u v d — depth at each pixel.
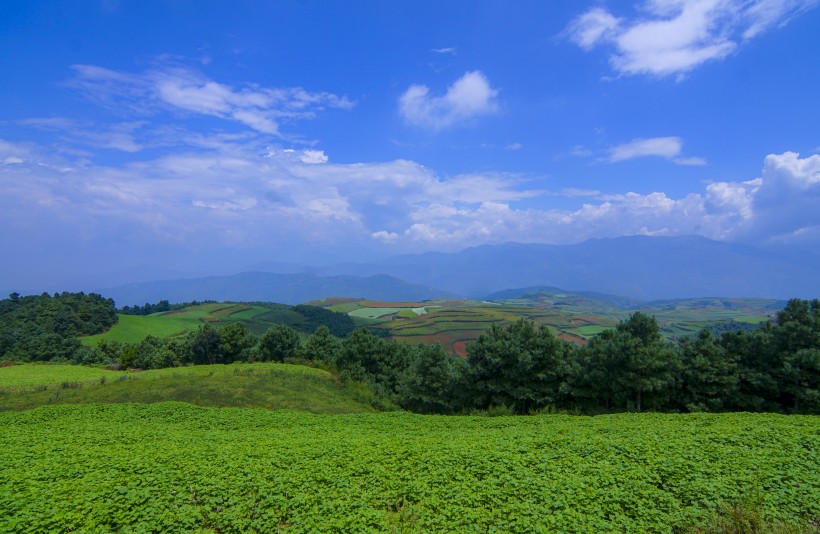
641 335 52.66
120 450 24.06
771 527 13.64
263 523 15.49
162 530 15.25
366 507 16.20
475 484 17.64
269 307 195.62
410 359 84.81
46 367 84.25
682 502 15.90
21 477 19.14
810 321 47.75
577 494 16.27
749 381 48.34
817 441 20.94
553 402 53.75
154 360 93.94
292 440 26.45
